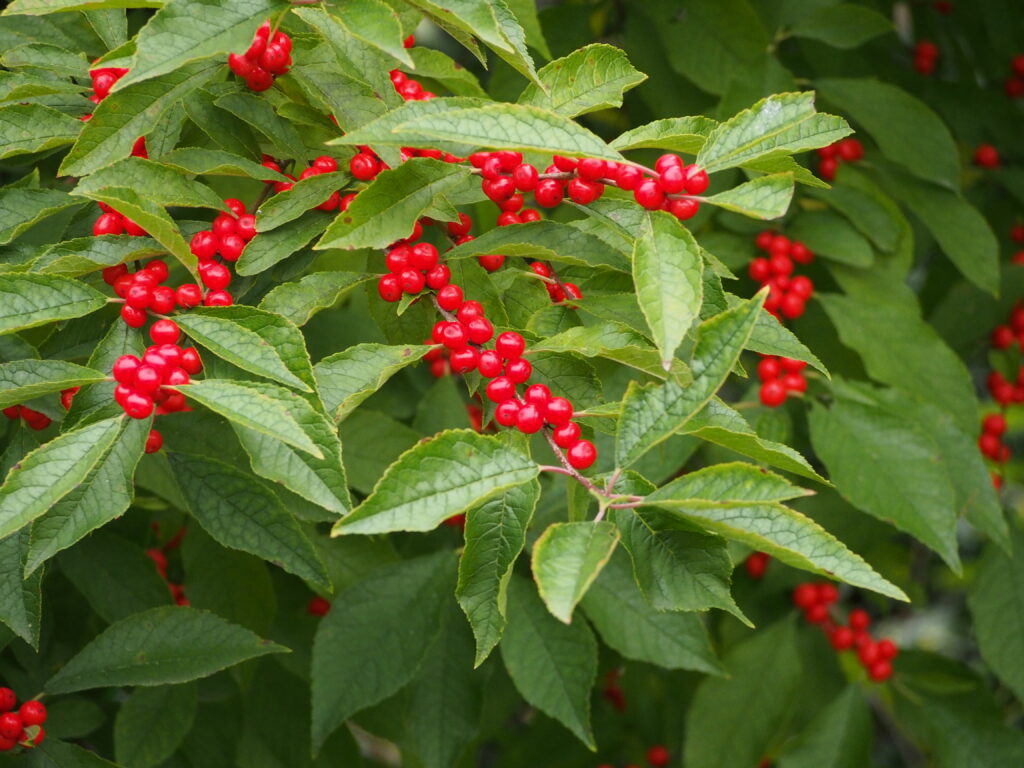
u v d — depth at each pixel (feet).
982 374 5.29
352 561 3.07
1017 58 4.46
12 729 2.62
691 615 3.13
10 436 2.69
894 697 3.93
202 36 2.35
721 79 3.42
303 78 2.56
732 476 2.23
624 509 2.30
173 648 2.64
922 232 4.10
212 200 2.49
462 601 2.29
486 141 2.25
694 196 2.34
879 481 3.23
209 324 2.35
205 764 3.12
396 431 3.06
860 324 3.36
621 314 2.50
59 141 2.56
